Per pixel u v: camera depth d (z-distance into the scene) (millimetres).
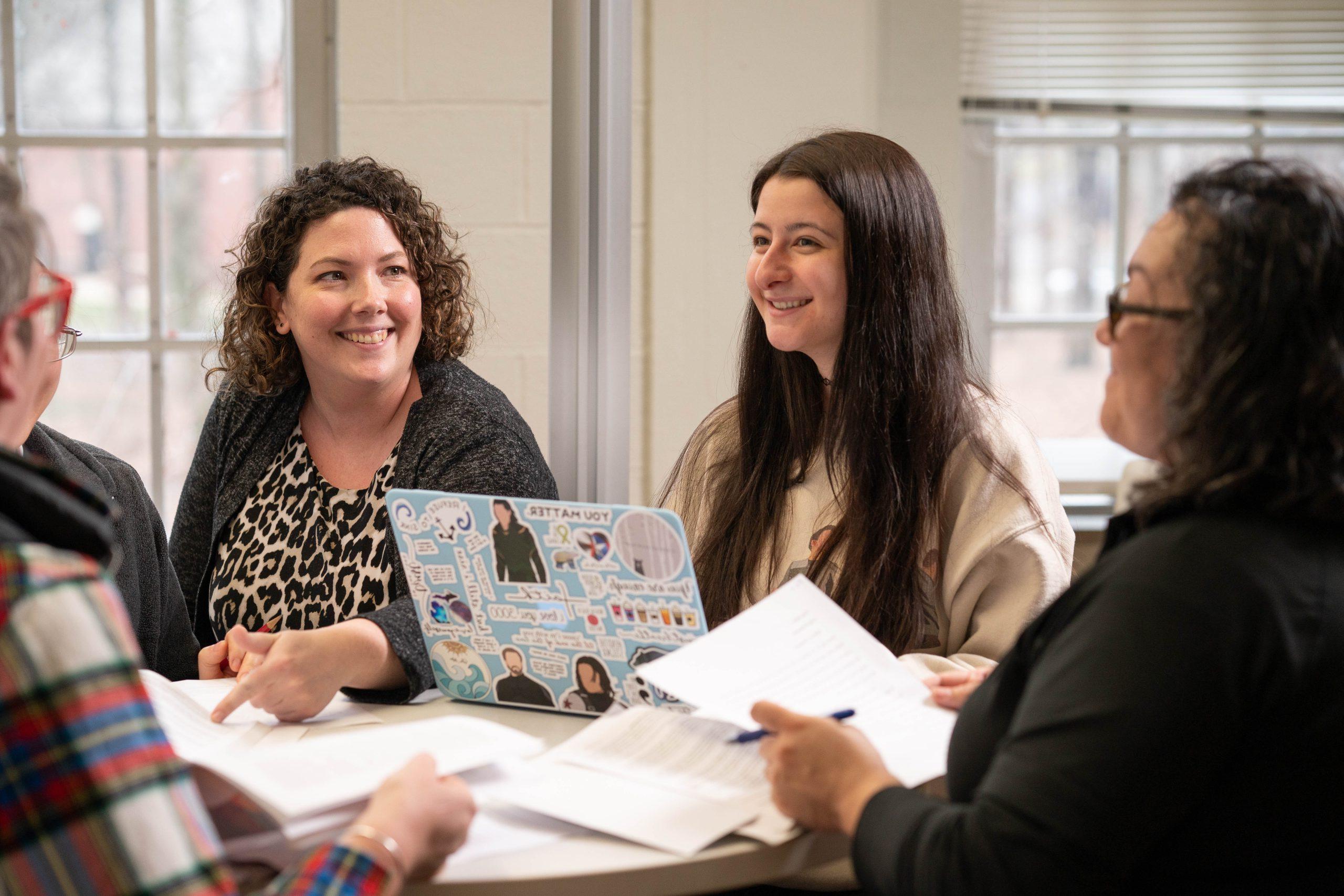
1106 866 705
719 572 1484
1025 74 2209
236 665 1326
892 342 1390
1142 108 2275
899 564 1352
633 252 2096
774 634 1091
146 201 2139
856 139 1449
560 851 855
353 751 910
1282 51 2236
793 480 1484
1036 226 2289
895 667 1101
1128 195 2295
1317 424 741
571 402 2104
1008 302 2301
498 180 2047
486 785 952
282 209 1538
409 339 1551
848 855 918
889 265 1396
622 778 980
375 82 2020
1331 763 724
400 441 1527
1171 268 805
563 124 2037
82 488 672
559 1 2012
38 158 2117
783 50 2096
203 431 1676
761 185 1504
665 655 1124
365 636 1198
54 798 590
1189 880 756
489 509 1142
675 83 2068
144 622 1485
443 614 1207
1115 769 700
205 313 2166
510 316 2070
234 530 1572
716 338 2115
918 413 1388
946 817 780
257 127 2139
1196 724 701
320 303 1482
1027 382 2328
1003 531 1328
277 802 798
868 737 1005
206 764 862
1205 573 722
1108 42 2213
